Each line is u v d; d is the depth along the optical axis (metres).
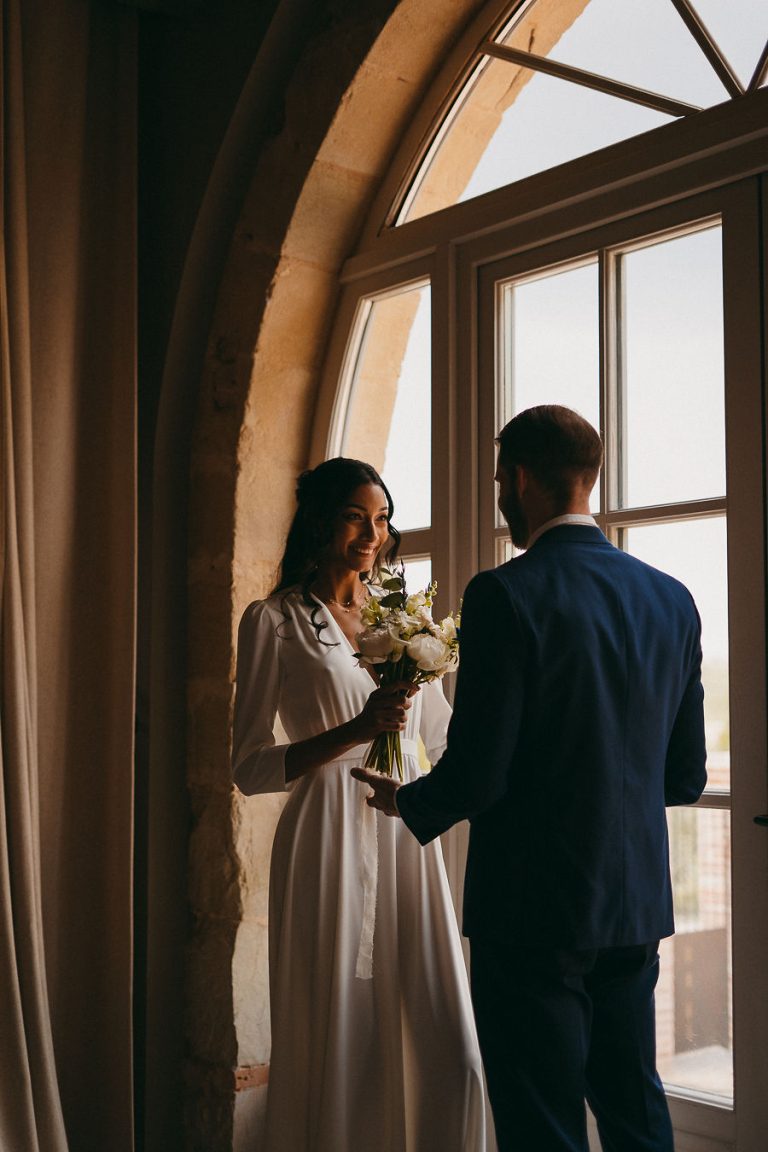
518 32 2.79
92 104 3.14
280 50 3.04
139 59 3.36
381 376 3.09
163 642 3.22
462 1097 2.18
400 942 2.27
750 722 2.19
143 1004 3.17
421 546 2.89
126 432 3.09
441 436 2.84
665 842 1.80
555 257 2.63
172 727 3.21
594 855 1.68
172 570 3.24
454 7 2.81
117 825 3.00
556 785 1.69
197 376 3.27
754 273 2.24
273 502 3.15
